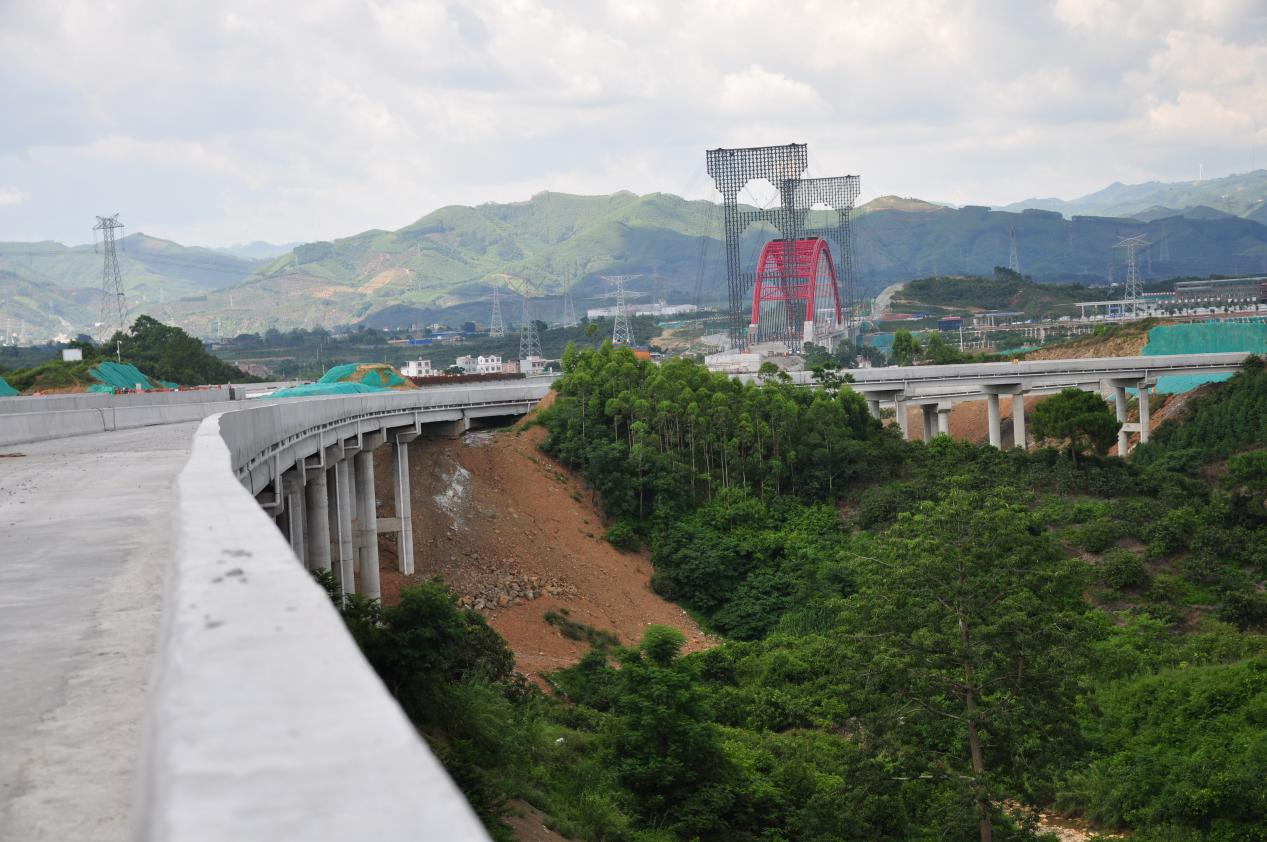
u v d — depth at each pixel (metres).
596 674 61.94
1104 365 135.00
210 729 2.65
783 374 116.75
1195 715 58.41
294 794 2.26
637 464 91.56
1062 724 42.31
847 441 100.25
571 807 36.94
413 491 84.12
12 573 12.25
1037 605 43.09
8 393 92.44
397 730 2.62
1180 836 49.34
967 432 172.88
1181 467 115.81
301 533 48.16
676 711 42.34
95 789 5.55
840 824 42.91
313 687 2.96
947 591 44.62
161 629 4.67
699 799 40.62
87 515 17.61
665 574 84.25
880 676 43.31
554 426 98.69
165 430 47.97
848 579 79.06
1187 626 72.94
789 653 69.00
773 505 93.94
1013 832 40.22
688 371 107.62
